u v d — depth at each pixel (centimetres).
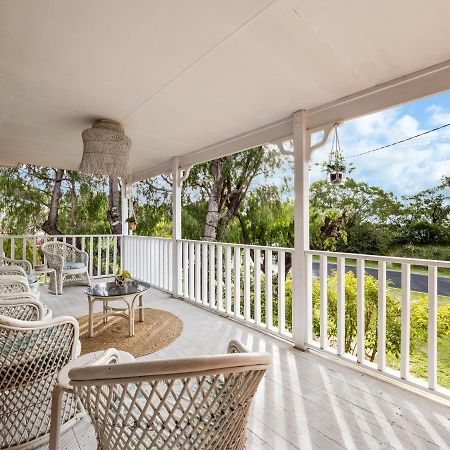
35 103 275
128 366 71
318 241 657
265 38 181
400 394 205
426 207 590
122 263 642
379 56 199
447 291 503
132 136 372
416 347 370
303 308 279
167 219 823
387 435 165
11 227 833
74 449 152
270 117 308
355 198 658
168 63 209
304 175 284
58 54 198
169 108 286
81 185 841
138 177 600
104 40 183
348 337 393
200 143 403
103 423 85
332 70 217
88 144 299
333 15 161
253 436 164
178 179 475
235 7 155
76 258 555
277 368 242
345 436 164
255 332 324
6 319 129
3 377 136
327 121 272
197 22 167
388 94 232
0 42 185
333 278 467
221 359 74
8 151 449
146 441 90
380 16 161
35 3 151
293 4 152
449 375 324
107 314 330
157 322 352
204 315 382
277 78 229
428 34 176
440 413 184
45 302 437
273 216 687
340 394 205
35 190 862
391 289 481
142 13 159
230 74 223
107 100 269
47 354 145
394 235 607
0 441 145
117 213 859
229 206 748
